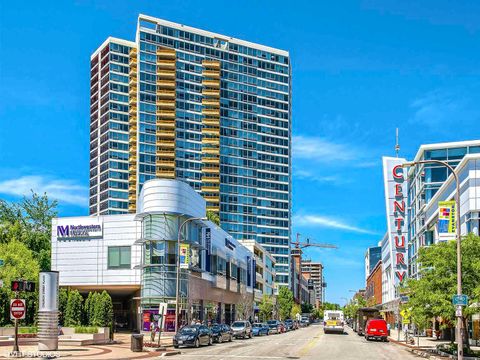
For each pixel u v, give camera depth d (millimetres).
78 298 56125
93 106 170875
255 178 179625
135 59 163375
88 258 68500
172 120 162625
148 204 64000
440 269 37156
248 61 182375
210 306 77938
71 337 43969
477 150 77438
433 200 72062
